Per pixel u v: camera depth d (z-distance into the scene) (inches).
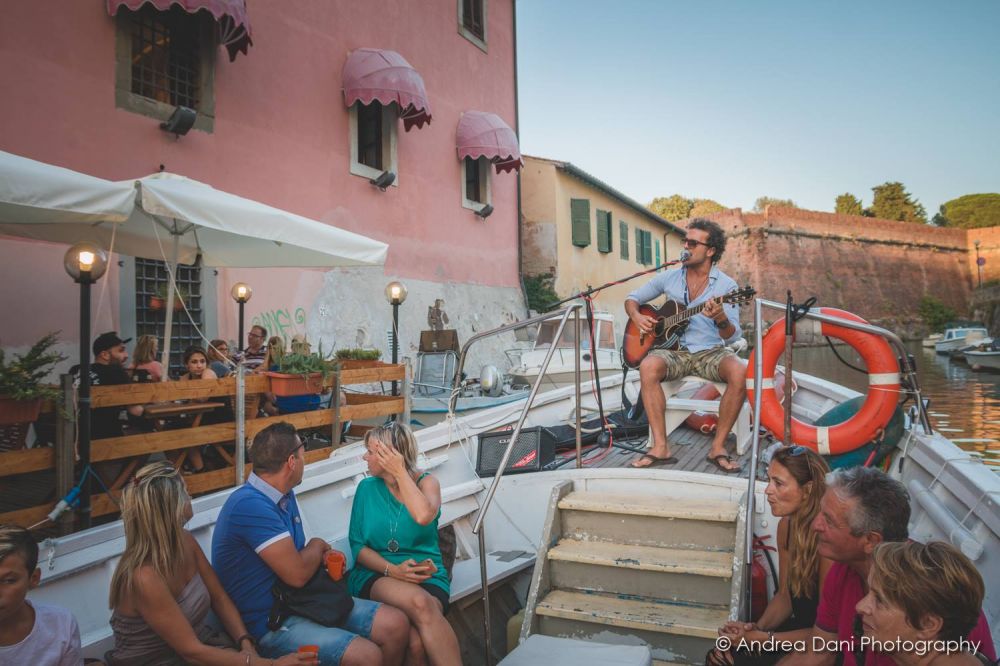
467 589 160.6
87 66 329.1
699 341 190.1
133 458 169.9
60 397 145.9
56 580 119.2
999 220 3329.2
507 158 601.9
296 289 435.8
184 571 108.7
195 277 378.0
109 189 177.9
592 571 149.3
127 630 105.4
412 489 134.5
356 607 123.0
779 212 1820.9
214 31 384.5
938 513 146.3
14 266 301.1
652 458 183.5
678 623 131.4
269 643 117.1
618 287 939.3
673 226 1162.6
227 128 394.3
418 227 546.0
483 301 617.6
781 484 118.9
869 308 1983.3
